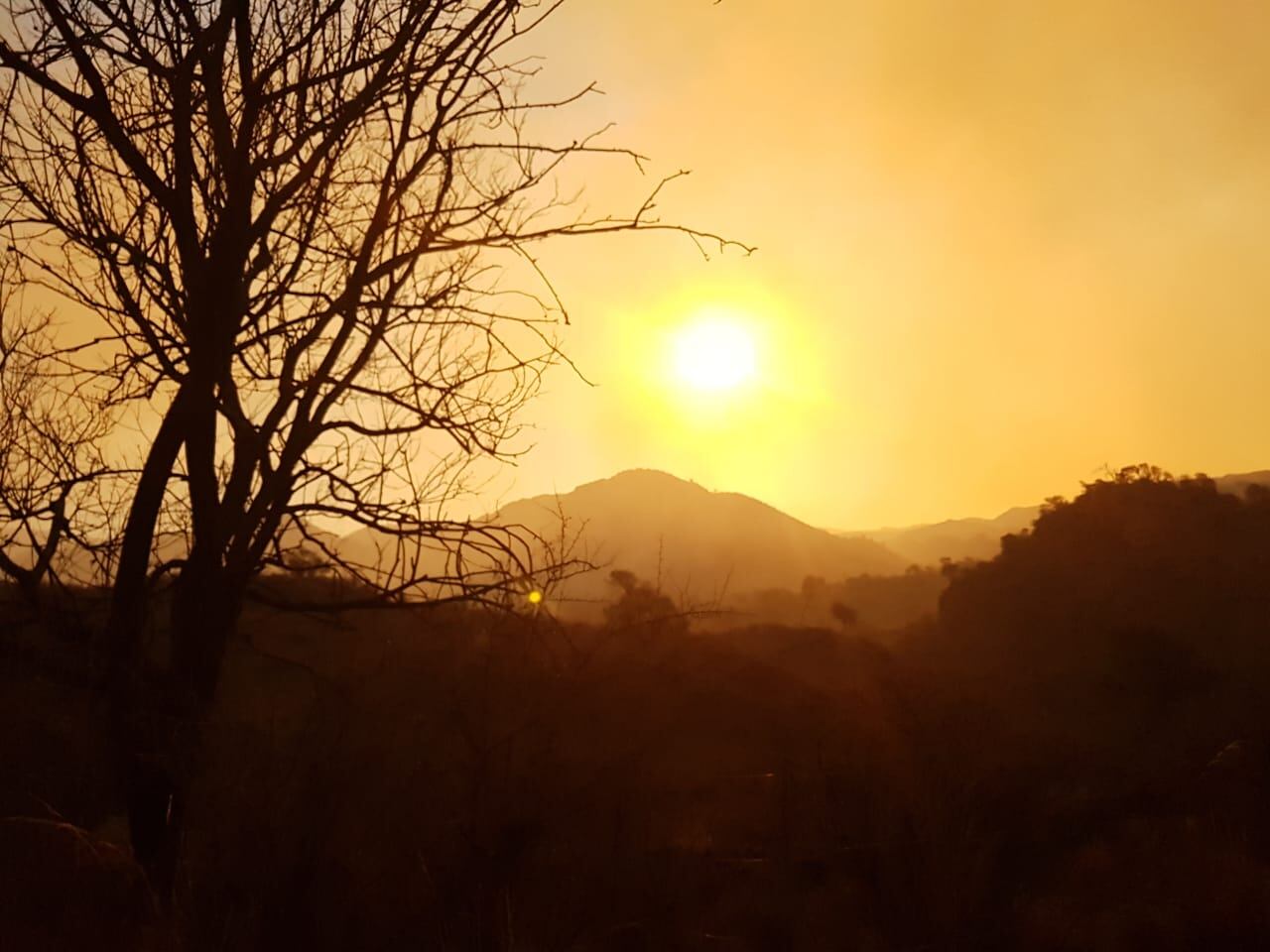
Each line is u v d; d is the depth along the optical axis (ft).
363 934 17.69
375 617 21.40
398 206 20.52
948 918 27.50
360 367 20.75
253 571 20.88
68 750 20.16
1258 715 71.10
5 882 18.71
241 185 20.43
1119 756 61.05
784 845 27.50
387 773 18.56
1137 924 29.96
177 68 20.07
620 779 19.34
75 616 19.85
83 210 20.13
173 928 17.13
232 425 20.81
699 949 20.88
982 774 32.89
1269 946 29.12
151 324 20.38
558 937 18.13
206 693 20.07
